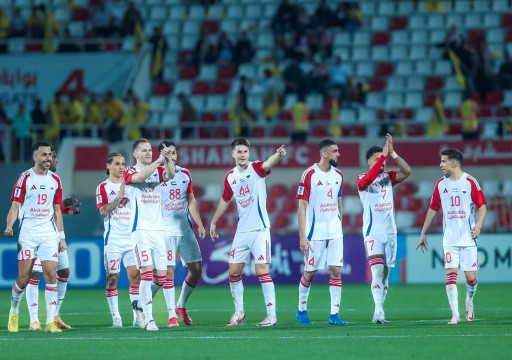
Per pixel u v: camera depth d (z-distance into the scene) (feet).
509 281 212.43
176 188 130.21
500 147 256.52
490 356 93.45
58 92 293.23
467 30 312.29
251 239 127.24
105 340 109.09
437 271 214.07
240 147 127.13
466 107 260.42
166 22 326.85
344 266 217.15
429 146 258.78
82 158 267.18
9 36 318.45
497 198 249.75
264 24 323.98
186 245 131.44
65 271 128.77
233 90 299.99
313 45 306.35
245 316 136.05
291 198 259.19
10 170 265.54
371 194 127.95
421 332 114.01
